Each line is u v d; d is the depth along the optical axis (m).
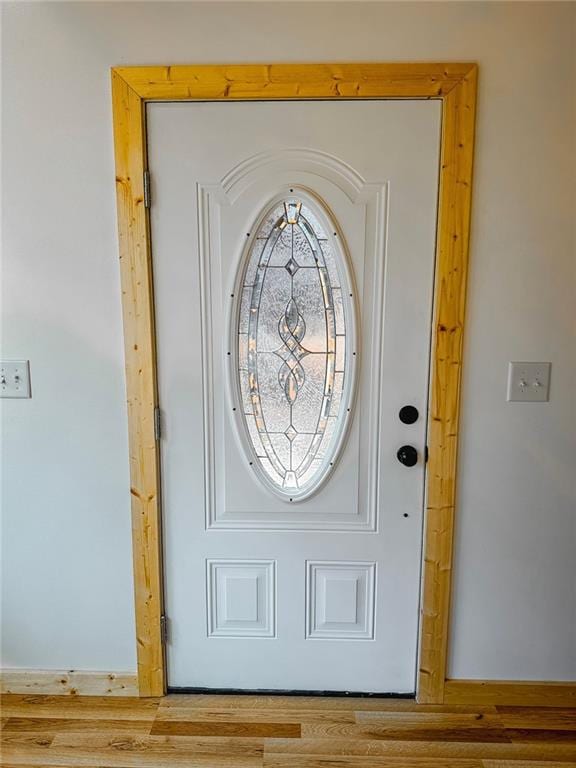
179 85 1.49
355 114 1.51
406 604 1.73
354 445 1.67
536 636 1.73
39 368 1.65
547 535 1.67
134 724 1.66
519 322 1.58
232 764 1.52
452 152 1.50
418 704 1.74
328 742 1.59
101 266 1.60
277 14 1.46
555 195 1.52
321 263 1.60
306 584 1.74
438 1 1.44
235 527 1.72
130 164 1.53
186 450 1.68
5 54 1.51
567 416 1.62
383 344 1.61
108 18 1.48
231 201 1.57
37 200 1.57
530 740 1.61
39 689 1.77
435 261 1.57
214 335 1.63
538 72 1.47
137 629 1.75
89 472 1.69
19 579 1.76
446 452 1.63
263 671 1.76
